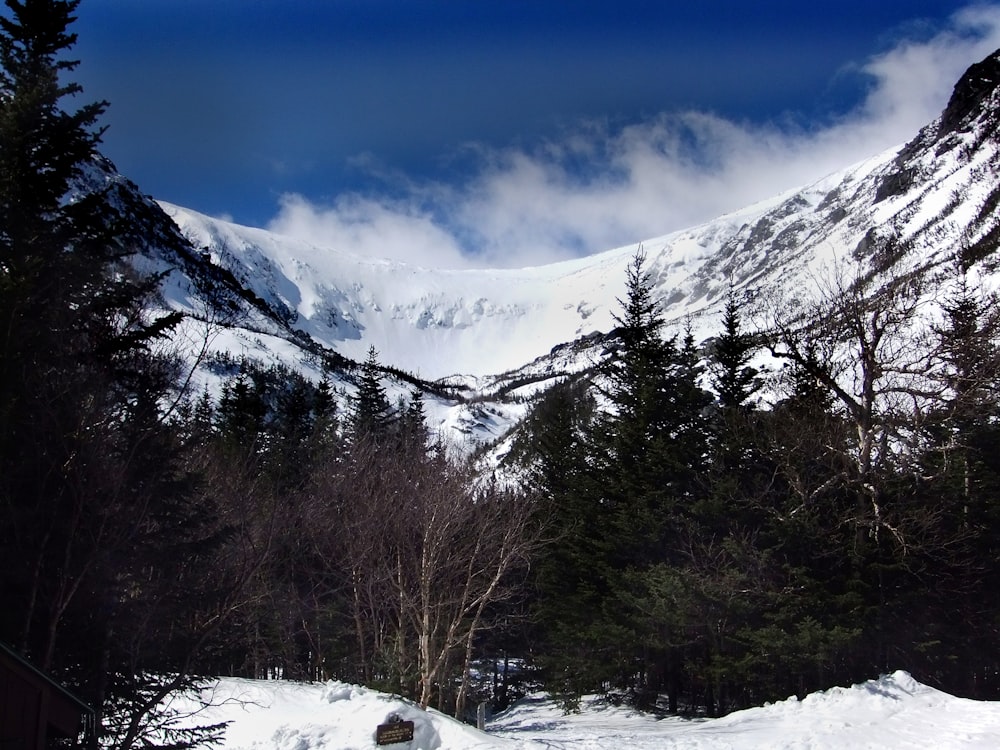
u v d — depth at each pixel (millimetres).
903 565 19656
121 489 13977
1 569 12469
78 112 14516
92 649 13609
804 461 22031
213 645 17391
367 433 29609
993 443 21859
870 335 24578
